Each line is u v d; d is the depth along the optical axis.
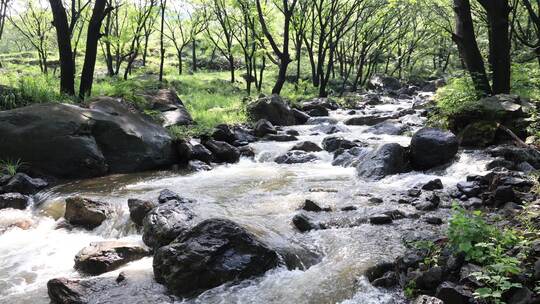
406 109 20.58
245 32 31.89
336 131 17.41
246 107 19.39
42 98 14.16
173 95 19.02
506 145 10.91
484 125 11.40
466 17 15.08
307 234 7.21
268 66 44.91
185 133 15.28
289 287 5.71
